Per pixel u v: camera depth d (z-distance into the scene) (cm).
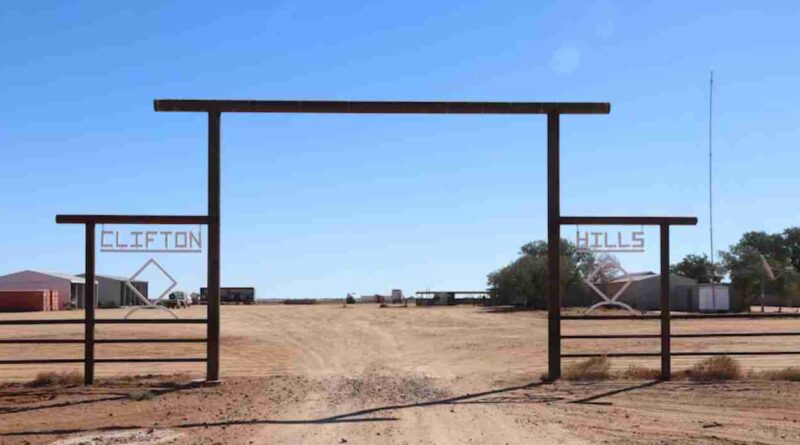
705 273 9050
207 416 1505
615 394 1805
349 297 13225
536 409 1588
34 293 7769
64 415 1533
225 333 4472
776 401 1678
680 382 2011
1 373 2406
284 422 1432
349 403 1683
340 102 2011
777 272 8075
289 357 3100
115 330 4456
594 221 2034
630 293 6900
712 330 4291
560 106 2034
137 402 1702
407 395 1812
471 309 8425
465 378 2188
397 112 2017
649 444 1212
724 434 1296
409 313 7381
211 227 1981
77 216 1947
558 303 2072
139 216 1961
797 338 3772
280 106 1994
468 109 2028
